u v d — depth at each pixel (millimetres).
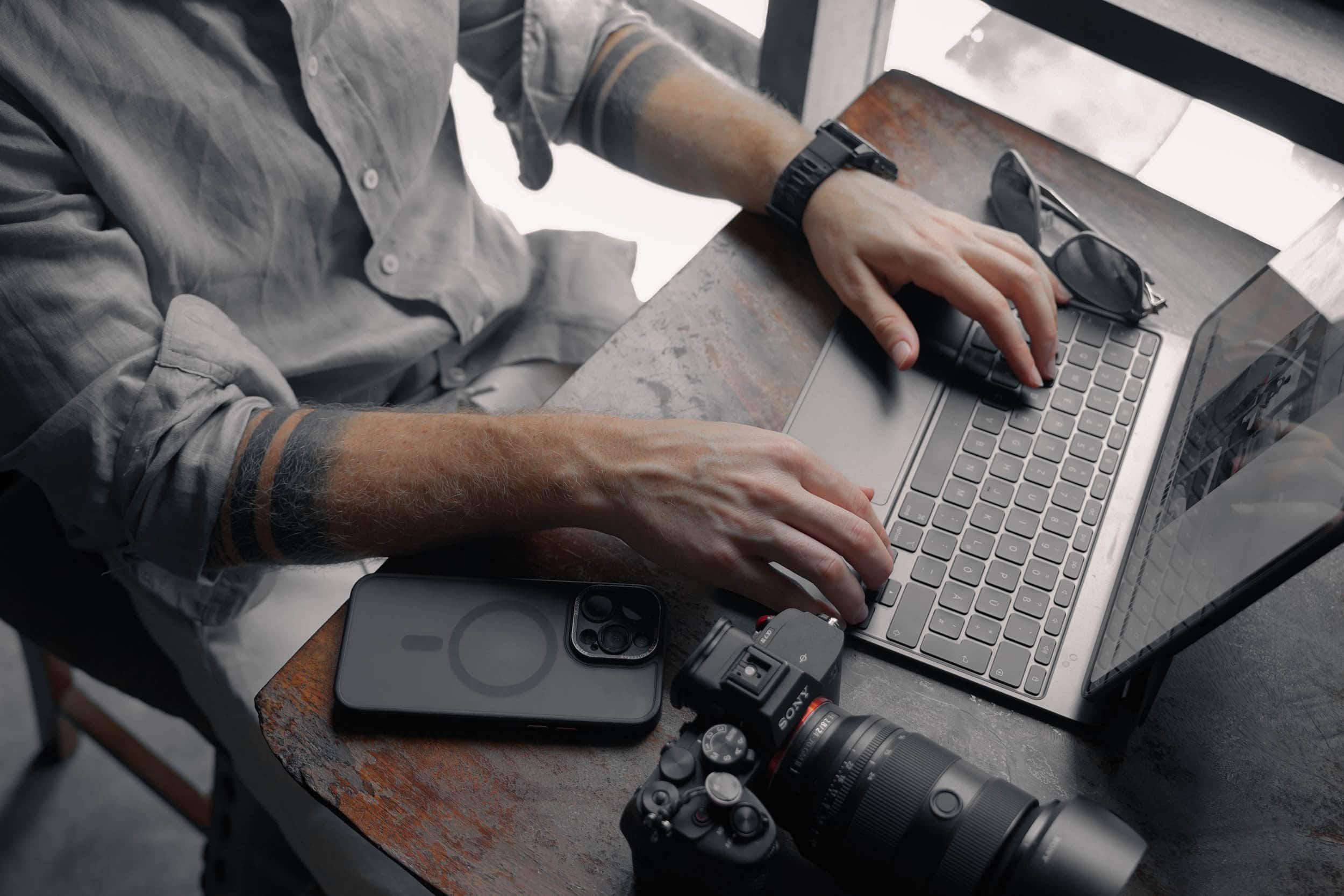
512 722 661
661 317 884
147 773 1521
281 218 998
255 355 873
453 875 618
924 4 1267
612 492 738
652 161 1094
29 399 792
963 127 1026
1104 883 531
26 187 809
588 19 1125
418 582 719
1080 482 787
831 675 636
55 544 1043
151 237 886
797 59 1287
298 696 679
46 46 821
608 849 627
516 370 1252
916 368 847
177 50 891
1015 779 658
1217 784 656
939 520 764
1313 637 716
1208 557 622
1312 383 626
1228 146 1163
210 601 942
